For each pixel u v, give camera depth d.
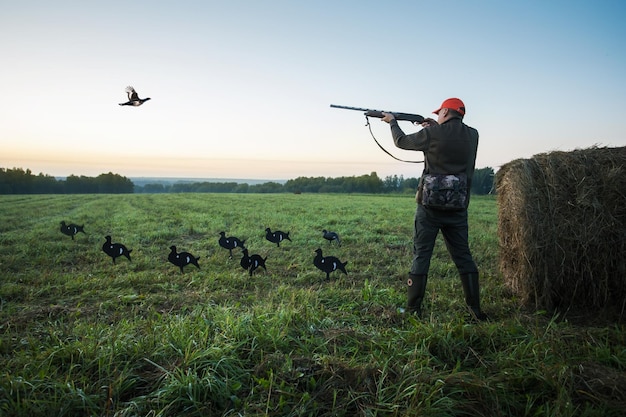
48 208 21.09
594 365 2.62
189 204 25.34
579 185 4.07
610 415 2.18
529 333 3.26
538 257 4.15
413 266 3.97
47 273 5.87
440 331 3.14
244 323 3.30
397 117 4.36
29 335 3.34
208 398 2.38
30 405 2.19
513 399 2.35
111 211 19.20
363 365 2.59
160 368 2.53
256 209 19.86
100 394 2.36
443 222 3.89
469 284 3.89
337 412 2.23
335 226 11.83
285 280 5.63
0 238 9.24
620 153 4.12
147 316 3.98
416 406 2.22
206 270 6.19
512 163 4.60
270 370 2.58
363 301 4.41
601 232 4.01
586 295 4.23
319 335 3.28
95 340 3.00
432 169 3.88
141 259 6.93
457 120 3.93
